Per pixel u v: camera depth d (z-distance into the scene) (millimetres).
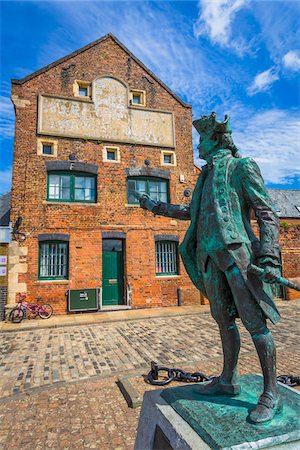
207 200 2160
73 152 12719
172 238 13555
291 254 15430
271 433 1621
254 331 1940
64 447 3205
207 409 1929
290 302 14172
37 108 12508
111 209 12859
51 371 5531
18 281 11250
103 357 6309
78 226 12297
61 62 13117
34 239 11688
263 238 1905
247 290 1935
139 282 12789
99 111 13352
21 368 5738
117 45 14156
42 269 11844
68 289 11758
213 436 1610
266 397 1846
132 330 8898
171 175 14078
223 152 2283
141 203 2775
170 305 13086
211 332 8336
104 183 12938
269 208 1981
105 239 12875
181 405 2008
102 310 11992
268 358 1896
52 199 12312
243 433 1627
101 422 3686
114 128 13461
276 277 1802
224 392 2178
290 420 1751
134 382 4711
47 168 12242
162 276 13266
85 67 13477
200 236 2189
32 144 12227
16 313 10680
